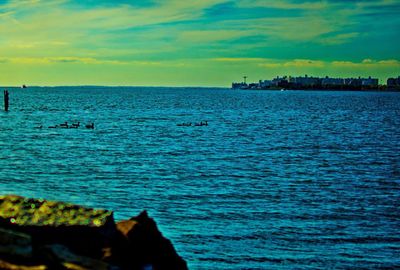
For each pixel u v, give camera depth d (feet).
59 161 195.00
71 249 30.60
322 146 263.70
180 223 112.68
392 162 210.59
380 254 98.48
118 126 358.23
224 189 149.48
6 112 484.33
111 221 32.71
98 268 29.48
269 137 305.53
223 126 376.68
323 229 111.96
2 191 140.15
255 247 99.25
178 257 36.17
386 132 349.82
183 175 170.50
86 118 431.84
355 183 163.94
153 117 459.32
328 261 94.02
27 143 251.19
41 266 28.12
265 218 118.83
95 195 138.21
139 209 124.57
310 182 164.14
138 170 178.29
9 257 28.09
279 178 169.78
